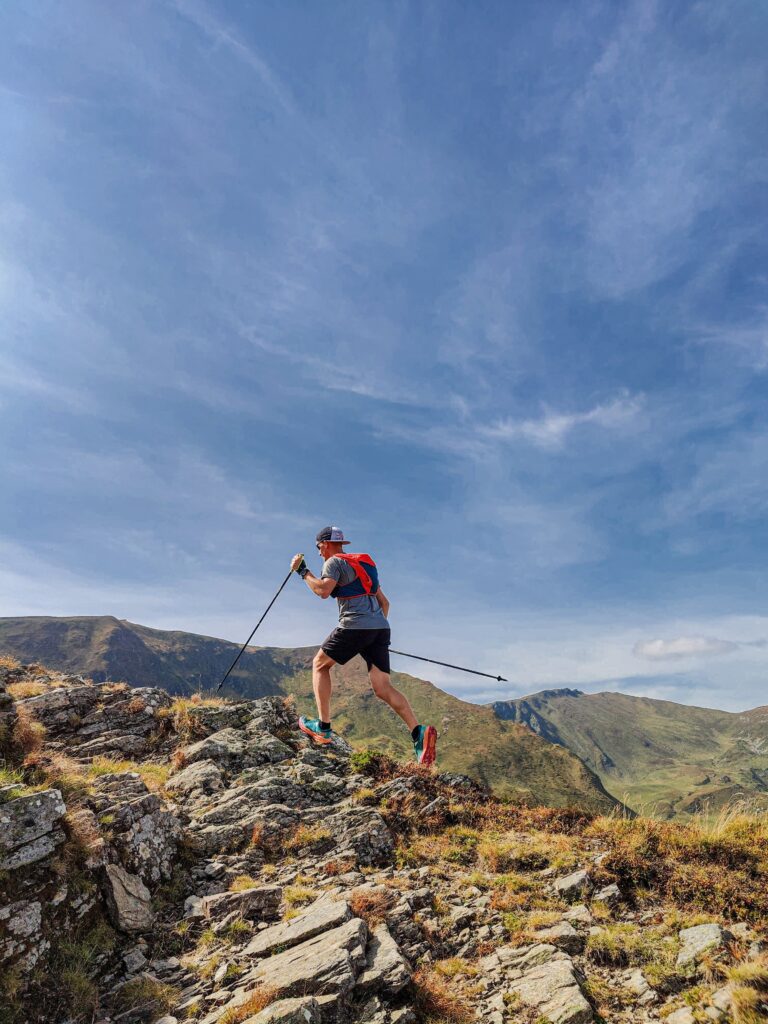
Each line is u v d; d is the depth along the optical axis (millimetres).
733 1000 3918
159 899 5742
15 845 4785
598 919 5352
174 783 8414
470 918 5414
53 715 10062
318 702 4496
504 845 7008
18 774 5930
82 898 5043
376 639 4559
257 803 7734
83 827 5527
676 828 6910
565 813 8062
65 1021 4184
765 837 6445
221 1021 3914
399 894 5801
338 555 4703
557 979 4371
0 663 11672
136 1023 4176
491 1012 4172
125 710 10539
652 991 4312
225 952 4941
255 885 6062
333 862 6520
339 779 8750
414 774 9109
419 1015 4141
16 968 4262
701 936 4816
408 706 4430
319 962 4324
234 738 9945
